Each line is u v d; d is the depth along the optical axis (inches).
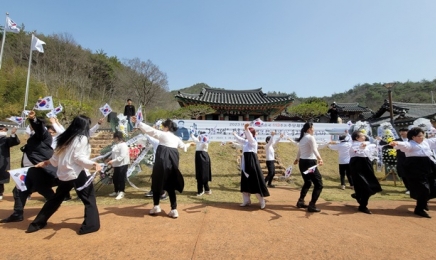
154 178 152.9
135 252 102.8
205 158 231.3
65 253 101.4
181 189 156.7
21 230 129.3
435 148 174.9
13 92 650.8
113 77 1344.7
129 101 435.8
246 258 98.7
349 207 188.2
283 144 440.1
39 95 707.4
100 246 108.6
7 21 564.4
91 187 130.4
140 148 267.3
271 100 825.5
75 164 125.5
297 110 774.5
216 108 786.2
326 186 282.2
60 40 1163.3
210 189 253.1
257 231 130.0
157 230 129.6
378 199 220.2
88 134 131.0
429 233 131.6
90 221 125.5
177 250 105.2
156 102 1325.0
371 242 117.2
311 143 173.5
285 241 116.6
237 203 198.1
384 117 875.4
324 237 122.7
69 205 189.6
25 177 145.6
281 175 325.1
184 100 758.5
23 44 1083.9
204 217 154.9
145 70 1318.9
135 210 171.6
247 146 185.2
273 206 187.2
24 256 98.7
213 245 110.9
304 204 184.1
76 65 1174.3
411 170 169.2
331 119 523.5
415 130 173.2
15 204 147.4
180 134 379.2
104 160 248.4
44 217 129.2
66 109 554.3
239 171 333.1
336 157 405.4
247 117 830.5
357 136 183.8
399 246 113.0
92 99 1135.6
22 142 435.2
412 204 199.9
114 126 407.2
